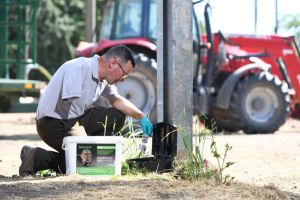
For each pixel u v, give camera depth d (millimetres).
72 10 54906
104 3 23266
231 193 8477
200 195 8281
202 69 21984
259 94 22422
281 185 9906
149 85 21031
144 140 10680
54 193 8242
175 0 10625
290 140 18531
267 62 23875
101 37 23109
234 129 22531
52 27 53031
